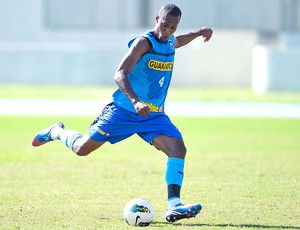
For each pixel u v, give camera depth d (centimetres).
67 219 2973
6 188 3788
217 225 2867
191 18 14200
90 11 14400
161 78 2920
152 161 4953
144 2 14312
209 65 12656
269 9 14062
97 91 11381
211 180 4112
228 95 11025
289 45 13412
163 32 2833
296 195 3609
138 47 2816
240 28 14150
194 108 9225
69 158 5062
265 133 6781
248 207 3278
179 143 2917
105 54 12488
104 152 5447
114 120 2956
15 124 7394
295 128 7181
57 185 3900
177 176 2852
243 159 5044
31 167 4600
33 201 3403
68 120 7781
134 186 3891
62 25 14475
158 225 2858
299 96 10831
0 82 12769
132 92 2734
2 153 5300
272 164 4800
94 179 4128
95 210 3188
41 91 11362
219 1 14150
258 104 9769
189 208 2742
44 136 3388
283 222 2939
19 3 14500
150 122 2952
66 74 12600
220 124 7556
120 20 14362
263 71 11556
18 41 14538
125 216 2855
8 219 2966
